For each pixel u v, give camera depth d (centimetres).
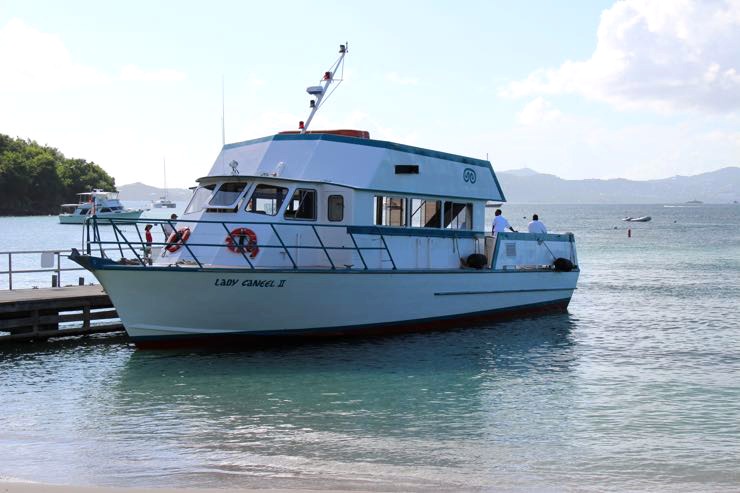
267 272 1706
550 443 1107
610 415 1279
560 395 1428
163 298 1666
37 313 1986
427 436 1140
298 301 1778
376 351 1841
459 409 1316
